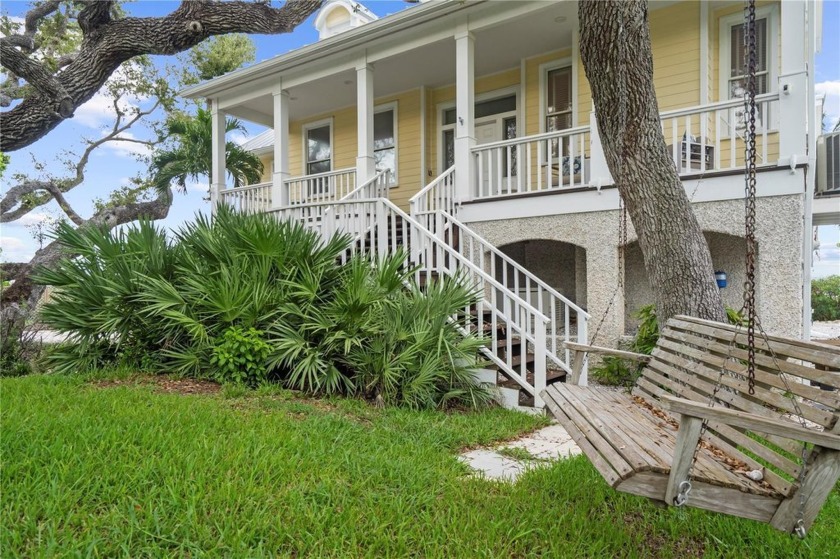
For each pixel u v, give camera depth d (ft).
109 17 24.66
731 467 7.79
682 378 10.78
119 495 8.14
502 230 26.37
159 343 19.24
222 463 9.63
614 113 15.72
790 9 19.52
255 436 11.36
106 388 15.67
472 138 27.91
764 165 20.34
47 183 45.06
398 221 32.45
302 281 18.86
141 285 18.76
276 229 19.42
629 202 16.03
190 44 24.45
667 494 6.92
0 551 6.54
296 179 35.63
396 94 39.24
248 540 7.37
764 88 25.29
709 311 15.37
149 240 20.49
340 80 35.47
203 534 7.34
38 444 9.70
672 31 27.22
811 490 6.51
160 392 15.66
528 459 12.64
